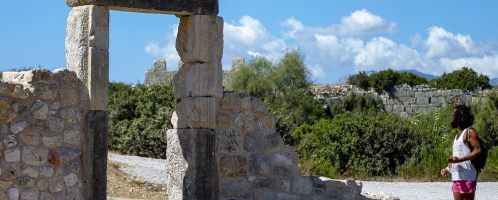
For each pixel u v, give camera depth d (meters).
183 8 12.80
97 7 11.79
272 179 13.95
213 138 13.23
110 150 28.23
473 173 11.34
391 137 28.45
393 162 28.36
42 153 11.41
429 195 19.98
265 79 54.06
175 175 13.49
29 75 11.34
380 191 20.72
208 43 13.12
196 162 13.08
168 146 13.70
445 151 27.83
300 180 14.05
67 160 11.69
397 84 56.81
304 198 14.02
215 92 13.22
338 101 55.06
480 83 56.38
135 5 12.22
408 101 55.66
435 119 39.34
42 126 11.41
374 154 28.30
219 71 13.31
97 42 11.78
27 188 11.24
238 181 13.72
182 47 13.27
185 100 13.32
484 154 11.30
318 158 28.08
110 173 19.12
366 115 31.20
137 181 18.77
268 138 14.03
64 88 11.68
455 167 11.41
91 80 11.73
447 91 54.72
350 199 14.32
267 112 14.12
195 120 13.10
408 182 24.98
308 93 54.44
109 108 28.86
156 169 20.94
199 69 13.09
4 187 11.01
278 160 13.98
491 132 35.91
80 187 11.84
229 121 13.64
